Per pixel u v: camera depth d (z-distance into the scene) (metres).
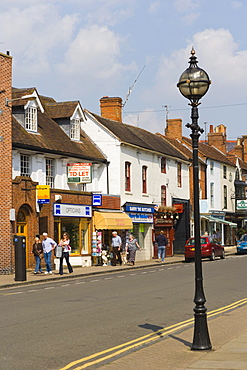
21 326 12.05
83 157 34.03
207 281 22.02
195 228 9.66
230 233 61.88
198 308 9.59
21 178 27.70
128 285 20.94
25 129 30.06
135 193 39.88
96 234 33.59
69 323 12.46
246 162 75.75
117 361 8.85
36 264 26.77
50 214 29.61
